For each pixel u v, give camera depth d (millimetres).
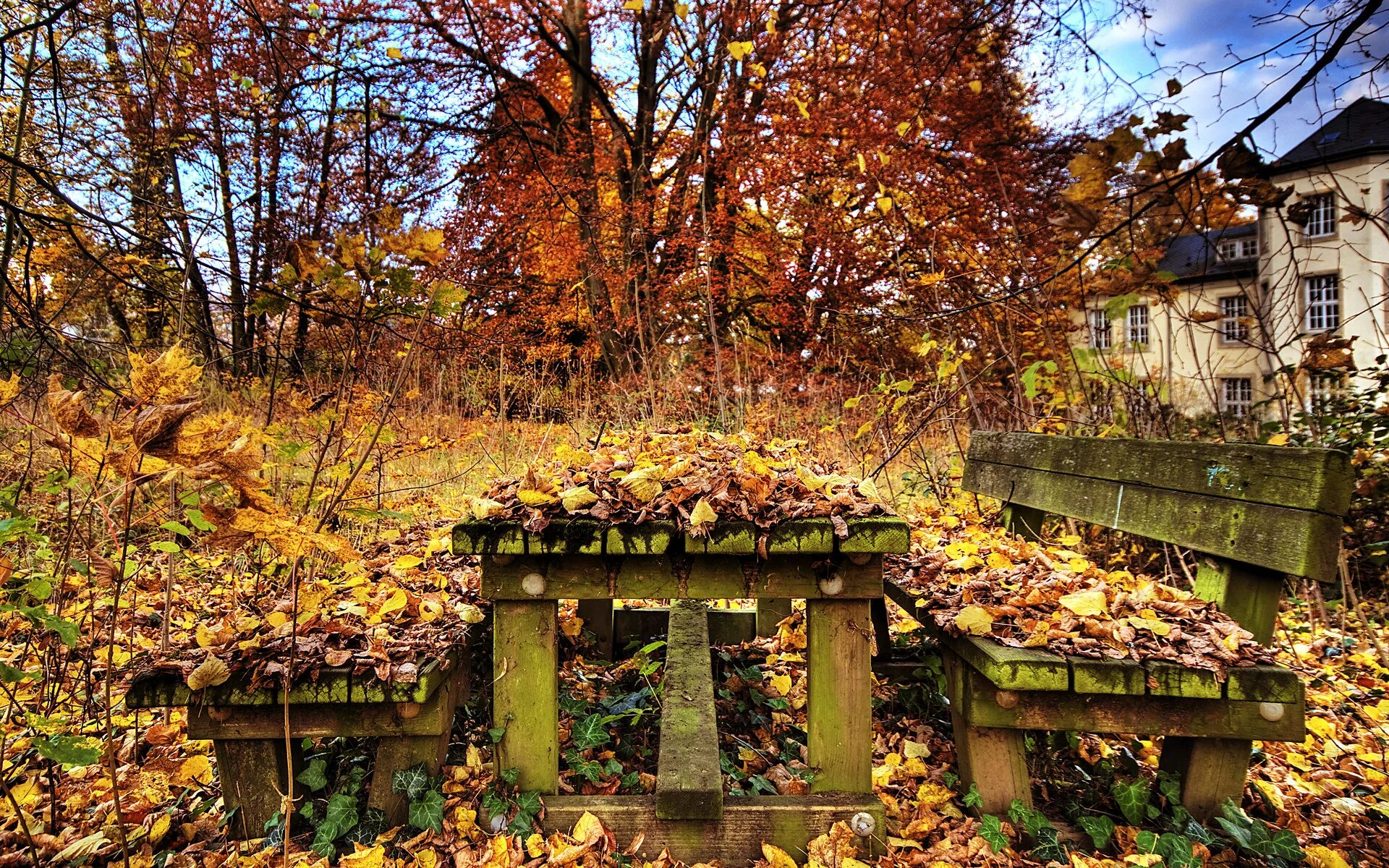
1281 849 1358
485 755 1605
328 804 1468
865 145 9891
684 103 11914
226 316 3461
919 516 3207
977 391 4762
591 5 11703
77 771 1675
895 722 2055
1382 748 1854
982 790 1469
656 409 5375
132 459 1100
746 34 9016
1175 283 2428
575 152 11109
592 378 7258
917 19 7215
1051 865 1341
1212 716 1360
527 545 1349
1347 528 3066
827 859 1350
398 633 1556
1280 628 2799
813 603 1443
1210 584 1794
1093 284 2289
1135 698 1377
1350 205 1944
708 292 5000
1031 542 2711
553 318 11156
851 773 1450
